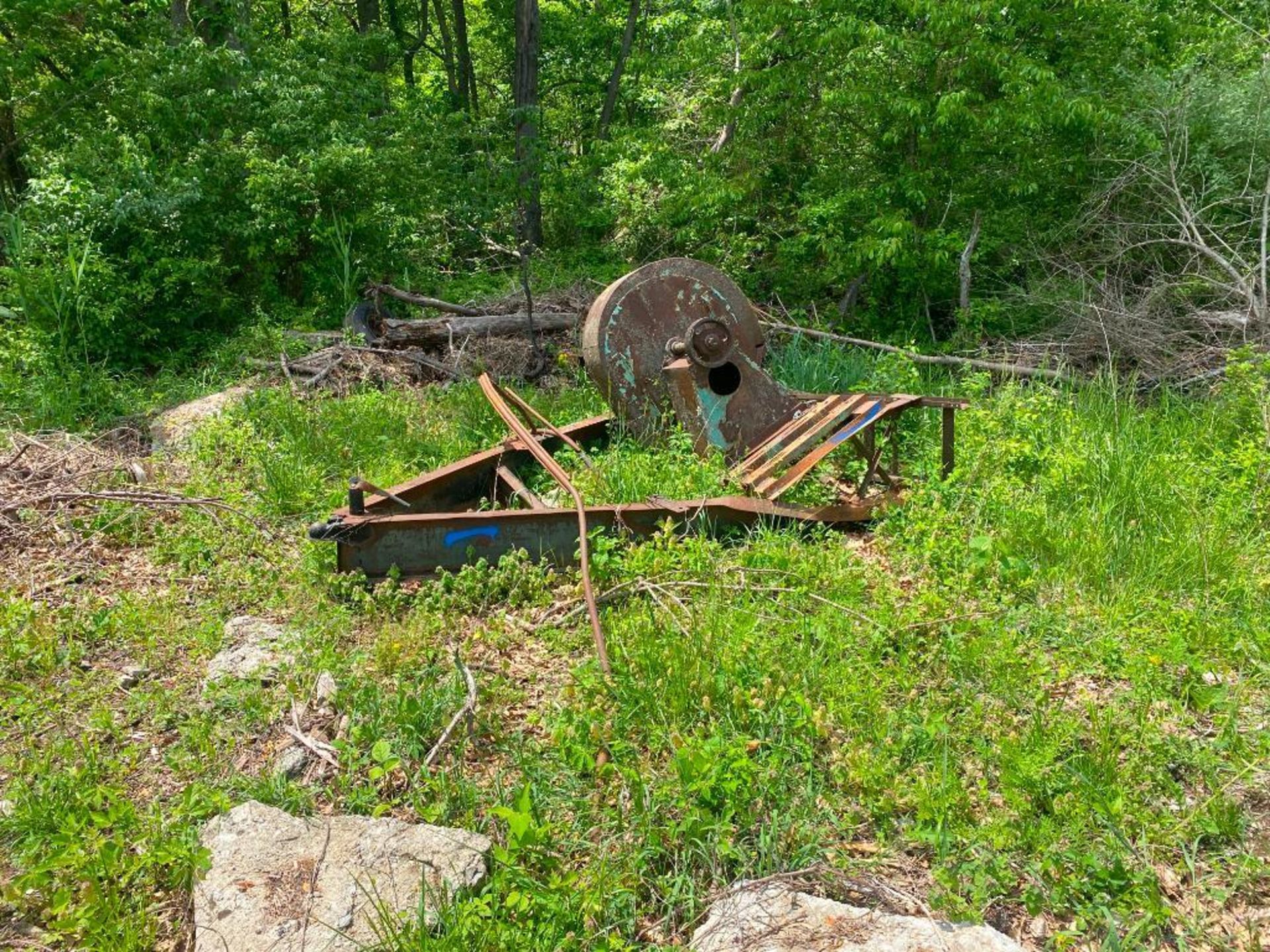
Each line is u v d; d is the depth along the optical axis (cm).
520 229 1850
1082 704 446
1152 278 1105
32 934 333
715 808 375
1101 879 345
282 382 1006
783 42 1274
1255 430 768
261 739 427
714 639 464
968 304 1196
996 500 636
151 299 1118
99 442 833
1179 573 562
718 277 726
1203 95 1203
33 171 1294
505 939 313
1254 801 393
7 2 1512
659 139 1450
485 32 2883
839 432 642
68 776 390
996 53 1129
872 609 511
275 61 1554
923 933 321
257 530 630
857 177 1282
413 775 402
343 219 1297
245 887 333
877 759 391
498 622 512
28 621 510
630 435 725
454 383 1014
